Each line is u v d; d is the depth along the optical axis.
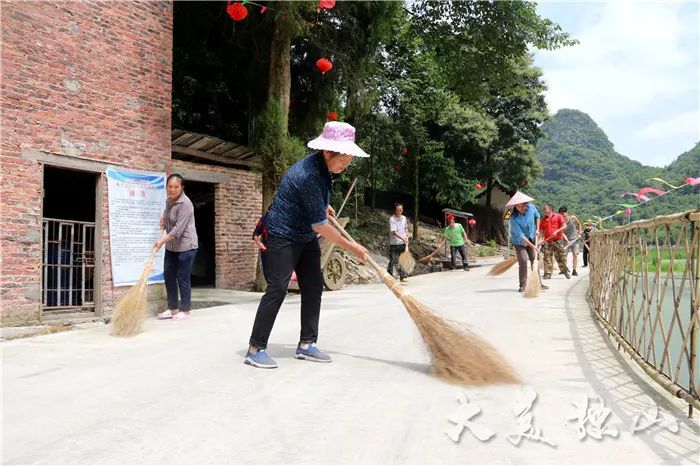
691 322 3.29
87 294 8.62
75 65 7.72
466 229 31.80
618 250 5.87
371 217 24.31
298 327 6.34
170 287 7.03
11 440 2.83
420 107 21.62
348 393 3.63
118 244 8.46
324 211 4.41
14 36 6.92
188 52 12.99
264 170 11.38
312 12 12.64
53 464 2.55
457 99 23.38
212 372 4.18
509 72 18.23
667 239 4.02
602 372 4.20
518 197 9.45
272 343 5.38
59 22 7.48
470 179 30.03
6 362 4.55
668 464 2.58
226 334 5.87
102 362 4.53
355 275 13.96
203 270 14.29
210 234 14.15
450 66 19.02
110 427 3.01
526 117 30.38
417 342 5.29
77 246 8.54
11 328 6.74
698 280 3.26
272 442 2.79
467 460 2.60
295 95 14.75
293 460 2.59
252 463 2.55
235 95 14.27
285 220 4.34
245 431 2.95
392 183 27.56
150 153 8.94
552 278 13.54
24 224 7.09
